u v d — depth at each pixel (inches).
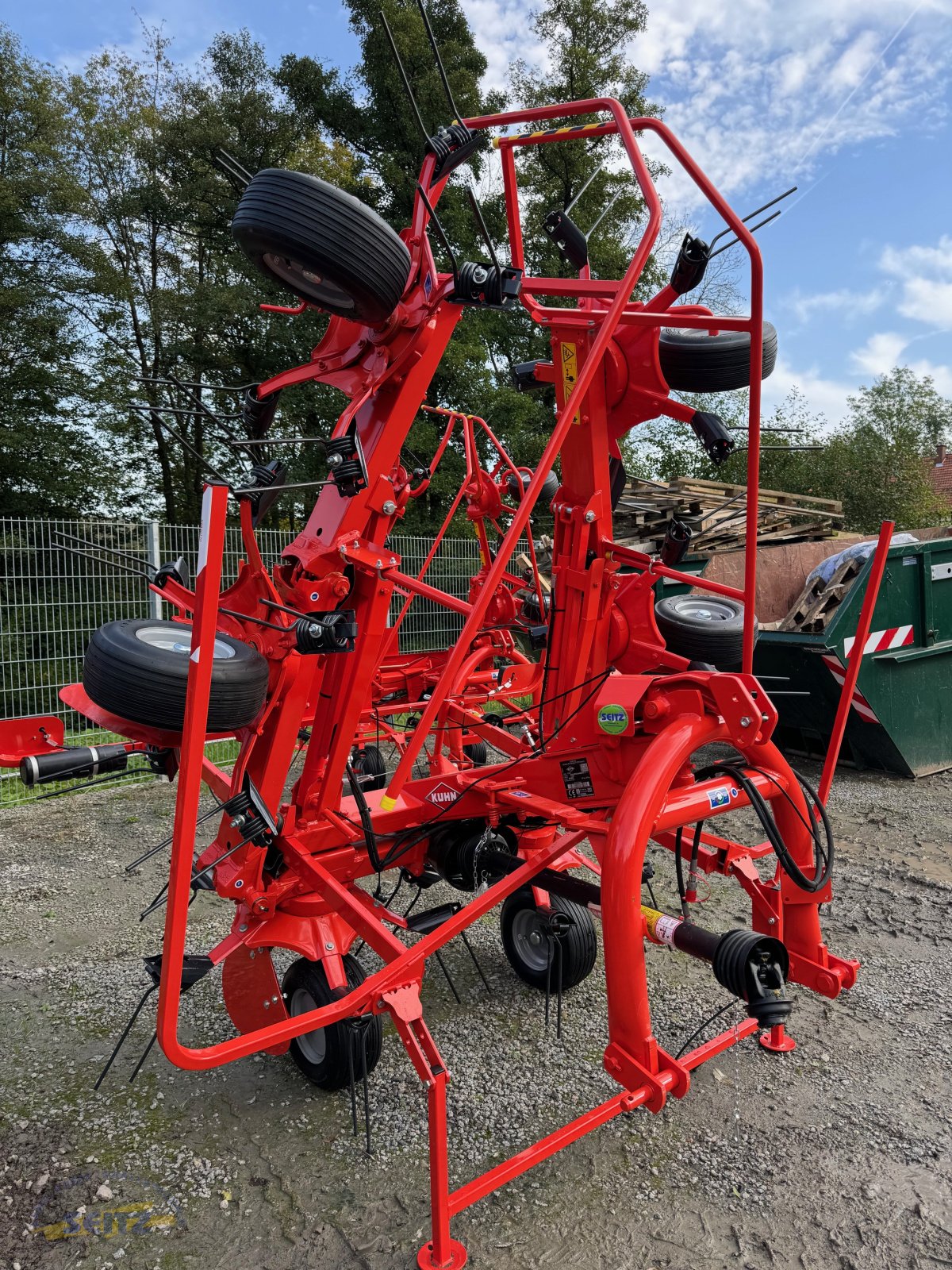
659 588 327.6
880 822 250.1
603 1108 96.6
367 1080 115.6
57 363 773.3
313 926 121.6
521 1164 92.4
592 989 154.8
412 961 99.3
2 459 735.7
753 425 103.7
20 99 776.9
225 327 805.2
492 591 100.9
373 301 104.4
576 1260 93.2
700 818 112.0
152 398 801.6
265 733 121.1
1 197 716.7
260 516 123.3
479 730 186.2
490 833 138.2
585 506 132.9
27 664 309.1
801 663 279.1
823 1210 100.3
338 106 788.0
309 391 703.1
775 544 394.3
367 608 127.3
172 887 85.0
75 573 319.9
